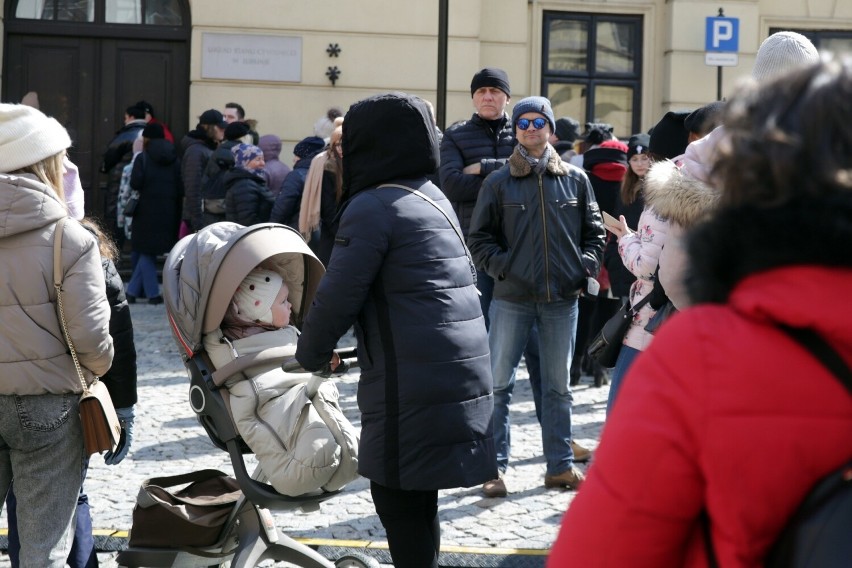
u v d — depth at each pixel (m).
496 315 5.32
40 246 3.26
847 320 1.24
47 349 3.27
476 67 12.75
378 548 4.46
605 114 13.48
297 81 12.67
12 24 12.84
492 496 5.25
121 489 5.33
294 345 3.72
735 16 13.16
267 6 12.59
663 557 1.32
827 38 13.46
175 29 12.99
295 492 3.52
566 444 5.39
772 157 1.25
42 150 3.29
